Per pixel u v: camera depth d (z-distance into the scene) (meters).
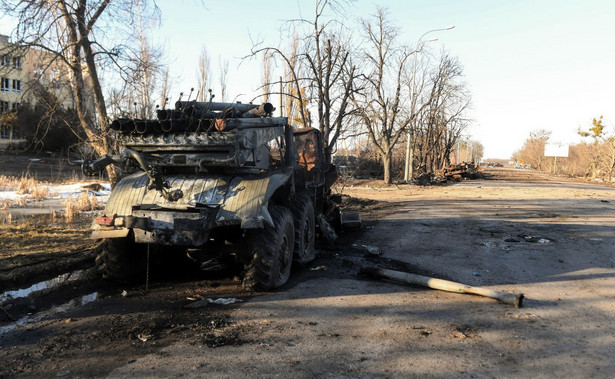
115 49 9.11
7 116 26.30
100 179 22.59
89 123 9.28
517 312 4.84
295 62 16.77
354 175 32.50
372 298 5.33
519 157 135.00
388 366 3.48
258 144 5.90
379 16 25.70
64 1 8.39
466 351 3.77
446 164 47.50
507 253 8.01
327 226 8.50
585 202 17.50
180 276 6.32
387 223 11.66
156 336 4.11
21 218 10.65
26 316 4.68
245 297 5.37
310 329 4.29
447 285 5.60
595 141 54.50
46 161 30.83
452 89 31.48
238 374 3.34
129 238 5.66
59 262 6.36
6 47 8.23
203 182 5.52
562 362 3.57
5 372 3.38
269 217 5.21
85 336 4.10
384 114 28.14
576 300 5.32
